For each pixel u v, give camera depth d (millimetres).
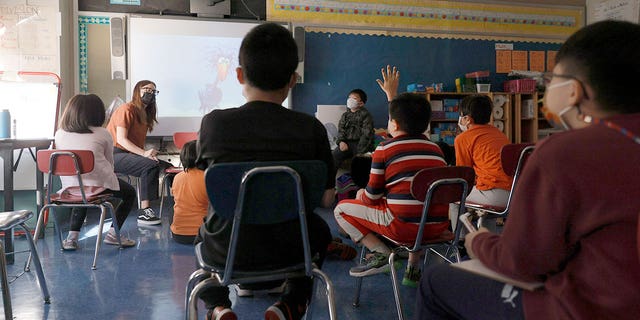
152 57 5438
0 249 1879
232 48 5691
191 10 5500
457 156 2865
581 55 894
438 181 1938
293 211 1389
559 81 932
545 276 942
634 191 801
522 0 6621
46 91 4031
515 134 6426
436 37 6355
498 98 6297
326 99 6031
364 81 6148
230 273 1366
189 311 1403
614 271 818
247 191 1325
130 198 3600
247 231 1396
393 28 6211
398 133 2242
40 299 2461
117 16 5355
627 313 811
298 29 5695
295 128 1457
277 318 1469
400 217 2082
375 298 2492
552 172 850
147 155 4359
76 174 2986
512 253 913
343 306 2385
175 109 5547
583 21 6906
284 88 1494
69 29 5215
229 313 1461
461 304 1058
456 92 6180
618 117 852
